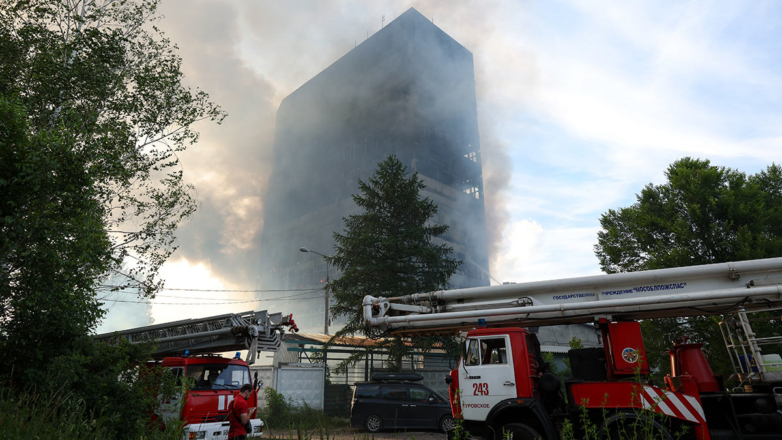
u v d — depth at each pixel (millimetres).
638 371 5836
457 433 6602
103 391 7941
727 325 8344
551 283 8625
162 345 12703
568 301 8523
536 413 7375
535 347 8734
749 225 17734
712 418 7145
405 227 24078
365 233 22906
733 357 8281
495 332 8219
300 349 23203
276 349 12695
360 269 22078
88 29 12133
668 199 20156
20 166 7191
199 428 9102
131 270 13797
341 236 24438
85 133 10070
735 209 17953
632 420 6883
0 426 4719
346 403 22250
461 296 9211
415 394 16016
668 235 19672
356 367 25312
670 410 6852
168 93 14070
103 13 13586
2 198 7340
